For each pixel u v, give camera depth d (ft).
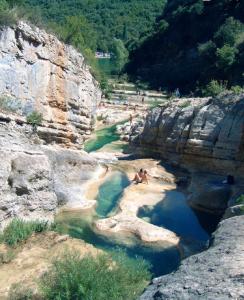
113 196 75.87
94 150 120.88
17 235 50.67
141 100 209.56
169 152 98.78
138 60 317.63
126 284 39.04
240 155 80.74
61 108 84.64
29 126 70.85
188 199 75.00
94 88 122.11
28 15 74.79
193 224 66.33
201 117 91.09
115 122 158.30
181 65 271.28
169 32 299.58
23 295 38.68
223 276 27.86
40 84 77.05
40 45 76.48
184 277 29.09
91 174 83.56
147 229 60.64
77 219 65.36
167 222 66.44
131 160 103.91
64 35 89.92
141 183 82.99
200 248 56.75
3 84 66.69
